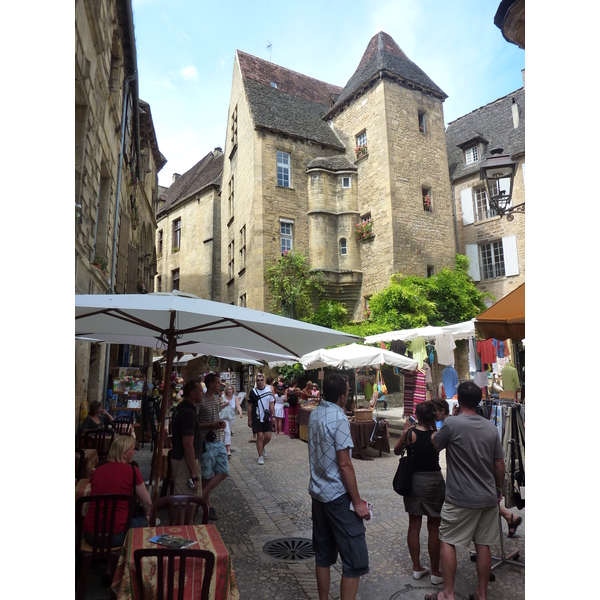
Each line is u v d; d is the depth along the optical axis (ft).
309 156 73.72
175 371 78.54
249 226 70.18
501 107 80.28
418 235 67.36
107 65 30.81
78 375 26.68
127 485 12.60
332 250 69.77
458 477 11.49
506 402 16.30
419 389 37.78
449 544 11.50
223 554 9.45
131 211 50.44
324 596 10.90
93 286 29.04
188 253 106.32
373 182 69.26
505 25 15.66
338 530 10.61
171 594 8.39
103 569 13.79
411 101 71.41
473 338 34.30
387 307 61.21
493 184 72.08
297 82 86.89
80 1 22.58
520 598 11.93
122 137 38.93
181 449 17.13
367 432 32.12
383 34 76.89
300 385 63.72
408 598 12.05
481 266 73.15
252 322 11.58
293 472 27.96
